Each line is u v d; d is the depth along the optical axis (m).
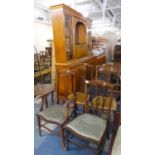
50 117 1.81
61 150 1.82
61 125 1.75
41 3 5.08
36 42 6.36
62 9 2.75
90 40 5.10
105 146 1.80
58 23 2.85
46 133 2.14
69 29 3.21
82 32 4.29
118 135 1.33
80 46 3.84
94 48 6.25
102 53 6.19
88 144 1.89
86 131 1.51
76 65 3.25
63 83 2.79
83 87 3.25
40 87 3.09
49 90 2.45
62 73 2.63
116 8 5.67
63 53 2.93
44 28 6.86
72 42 3.37
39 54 4.97
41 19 6.28
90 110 2.06
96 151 1.62
